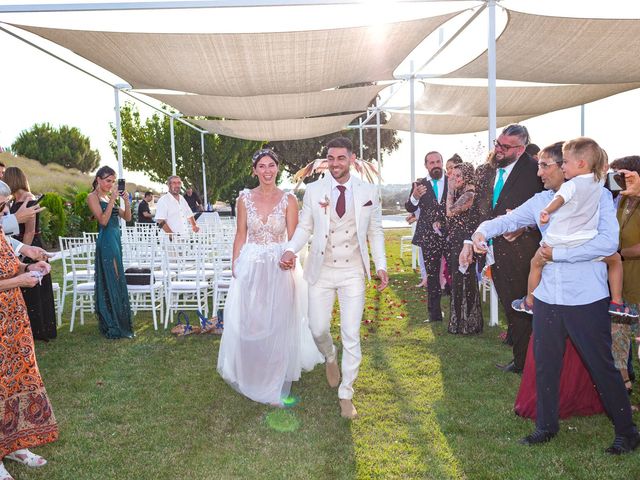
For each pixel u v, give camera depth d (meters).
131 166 24.08
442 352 5.00
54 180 28.92
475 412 3.65
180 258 6.52
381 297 7.62
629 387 3.73
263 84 7.80
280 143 30.42
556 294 2.96
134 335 5.93
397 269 10.23
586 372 3.45
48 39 6.20
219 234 7.91
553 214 2.95
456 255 5.48
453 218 5.49
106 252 5.73
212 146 23.61
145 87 8.75
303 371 4.61
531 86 10.01
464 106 11.67
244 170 25.00
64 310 7.29
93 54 6.54
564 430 3.33
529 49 6.77
